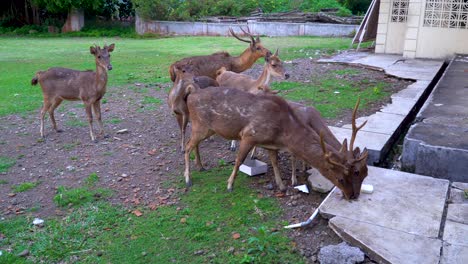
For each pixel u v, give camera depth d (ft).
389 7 45.98
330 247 12.55
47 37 85.30
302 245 13.32
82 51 59.00
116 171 19.03
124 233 14.46
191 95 17.03
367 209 14.07
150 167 19.35
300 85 33.35
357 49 49.98
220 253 13.16
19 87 34.99
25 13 96.94
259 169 18.04
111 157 20.61
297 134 15.26
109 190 17.33
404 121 23.66
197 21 86.22
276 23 77.92
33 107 29.17
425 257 11.82
